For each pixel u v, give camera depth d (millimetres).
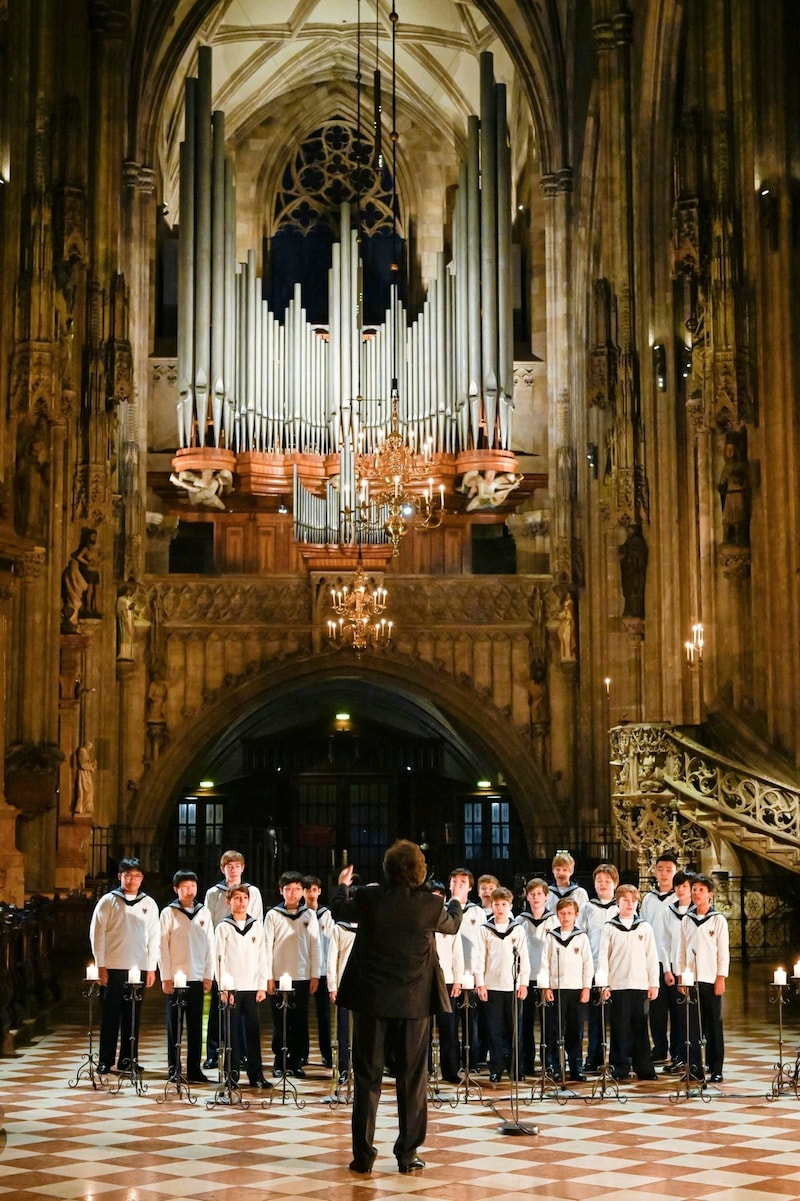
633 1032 13406
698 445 27312
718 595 25984
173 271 42594
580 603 36844
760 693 24219
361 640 33406
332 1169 9359
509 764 37562
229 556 40781
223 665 37438
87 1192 8695
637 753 21609
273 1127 10930
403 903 9391
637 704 30953
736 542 24609
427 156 46000
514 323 42062
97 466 28609
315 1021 19312
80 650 30953
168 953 13219
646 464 29406
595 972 13445
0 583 21359
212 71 43219
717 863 27438
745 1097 12250
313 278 45875
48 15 24625
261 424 38562
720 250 23188
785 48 23766
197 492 38312
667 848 21578
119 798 36781
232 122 45812
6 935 16141
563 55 38375
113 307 29125
